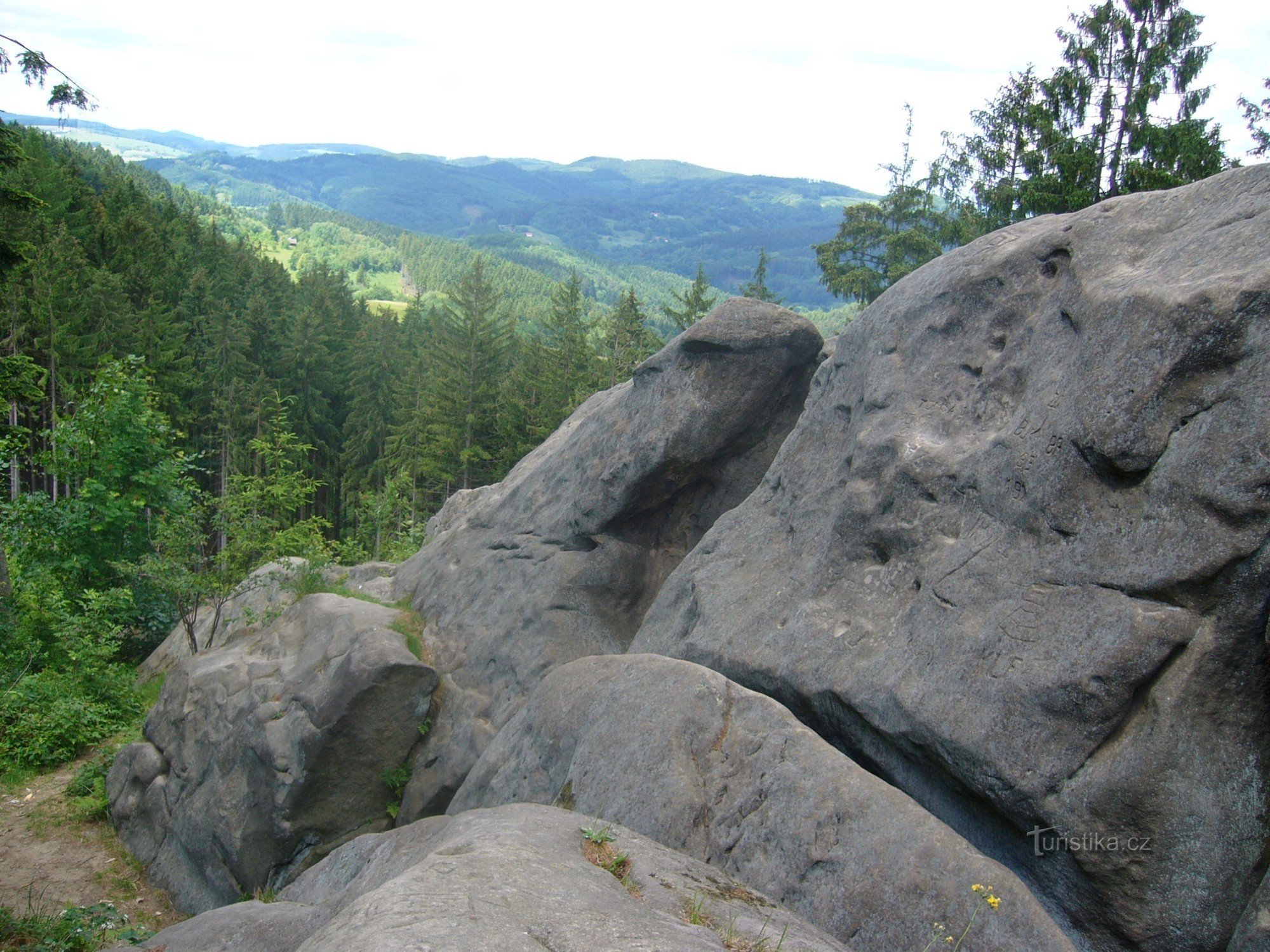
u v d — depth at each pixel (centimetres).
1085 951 570
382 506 3906
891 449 807
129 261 6291
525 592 1341
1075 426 637
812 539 889
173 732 1444
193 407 5484
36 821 1471
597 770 735
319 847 1224
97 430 2392
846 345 970
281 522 2077
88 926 1034
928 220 3619
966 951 517
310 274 9094
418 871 434
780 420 1252
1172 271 636
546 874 455
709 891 536
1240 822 540
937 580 704
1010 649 620
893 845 572
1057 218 816
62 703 1750
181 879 1295
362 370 5856
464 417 4706
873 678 698
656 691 757
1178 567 554
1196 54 2495
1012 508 678
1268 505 527
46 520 2366
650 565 1319
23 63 1452
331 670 1295
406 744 1261
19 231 5331
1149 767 541
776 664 798
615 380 4800
